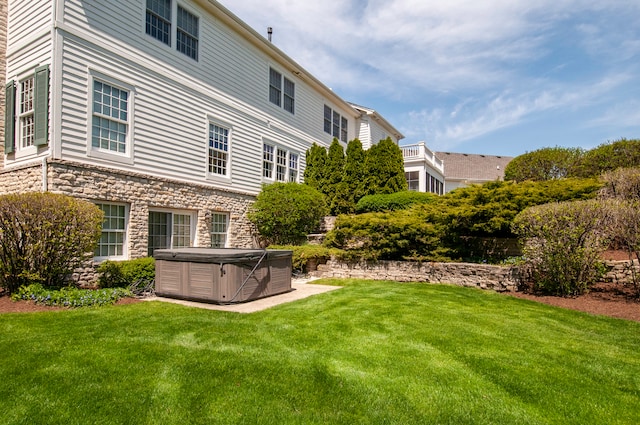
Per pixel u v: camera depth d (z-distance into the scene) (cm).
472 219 1012
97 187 812
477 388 332
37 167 750
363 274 1034
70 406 285
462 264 890
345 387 328
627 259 827
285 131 1523
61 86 757
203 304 656
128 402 293
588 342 456
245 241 1270
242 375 344
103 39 839
